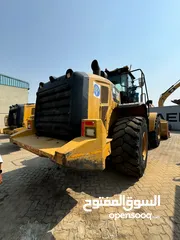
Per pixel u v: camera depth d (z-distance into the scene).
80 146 1.66
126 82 4.50
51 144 2.23
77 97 2.12
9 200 2.23
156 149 5.57
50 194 2.39
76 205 2.08
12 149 5.96
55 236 1.53
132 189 2.50
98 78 2.49
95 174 3.12
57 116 2.44
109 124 2.74
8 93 14.23
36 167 3.67
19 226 1.68
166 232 1.57
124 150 2.47
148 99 4.12
